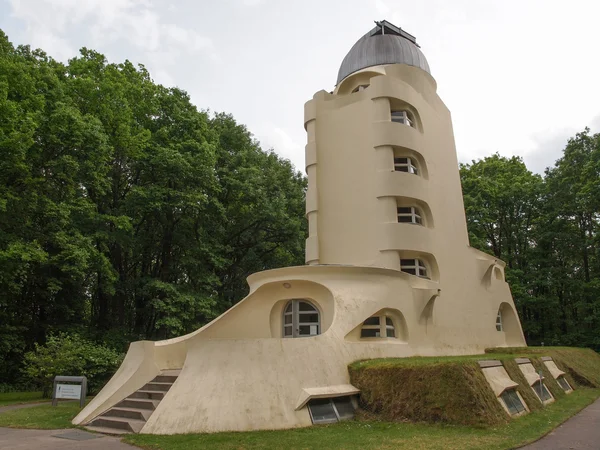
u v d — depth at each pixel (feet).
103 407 47.47
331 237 75.15
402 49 89.25
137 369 51.16
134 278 106.63
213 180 99.35
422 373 42.68
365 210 73.10
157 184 96.27
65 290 95.55
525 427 40.14
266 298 60.75
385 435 36.60
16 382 87.10
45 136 76.23
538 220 134.62
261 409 40.57
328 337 49.11
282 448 33.19
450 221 82.74
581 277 141.38
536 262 132.77
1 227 73.41
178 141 99.40
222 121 123.13
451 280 77.46
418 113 80.02
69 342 71.51
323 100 82.89
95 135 79.36
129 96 98.32
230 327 58.44
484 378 43.98
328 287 56.24
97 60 96.73
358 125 77.66
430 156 80.89
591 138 129.80
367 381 45.57
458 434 36.47
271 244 128.26
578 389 73.51
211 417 39.58
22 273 73.77
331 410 43.27
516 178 137.39
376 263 69.62
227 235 119.03
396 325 59.93
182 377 43.34
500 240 143.54
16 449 34.96
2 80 71.56
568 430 41.11
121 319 105.91
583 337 127.44
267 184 121.39
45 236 77.87
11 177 73.92
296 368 44.32
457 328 74.95
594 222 126.82
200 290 101.86
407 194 72.23
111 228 93.81
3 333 81.71
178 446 34.32
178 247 108.37
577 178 127.85
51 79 80.59
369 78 86.84
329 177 77.97
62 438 39.47
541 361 67.77
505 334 96.02
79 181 84.12
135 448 34.99
